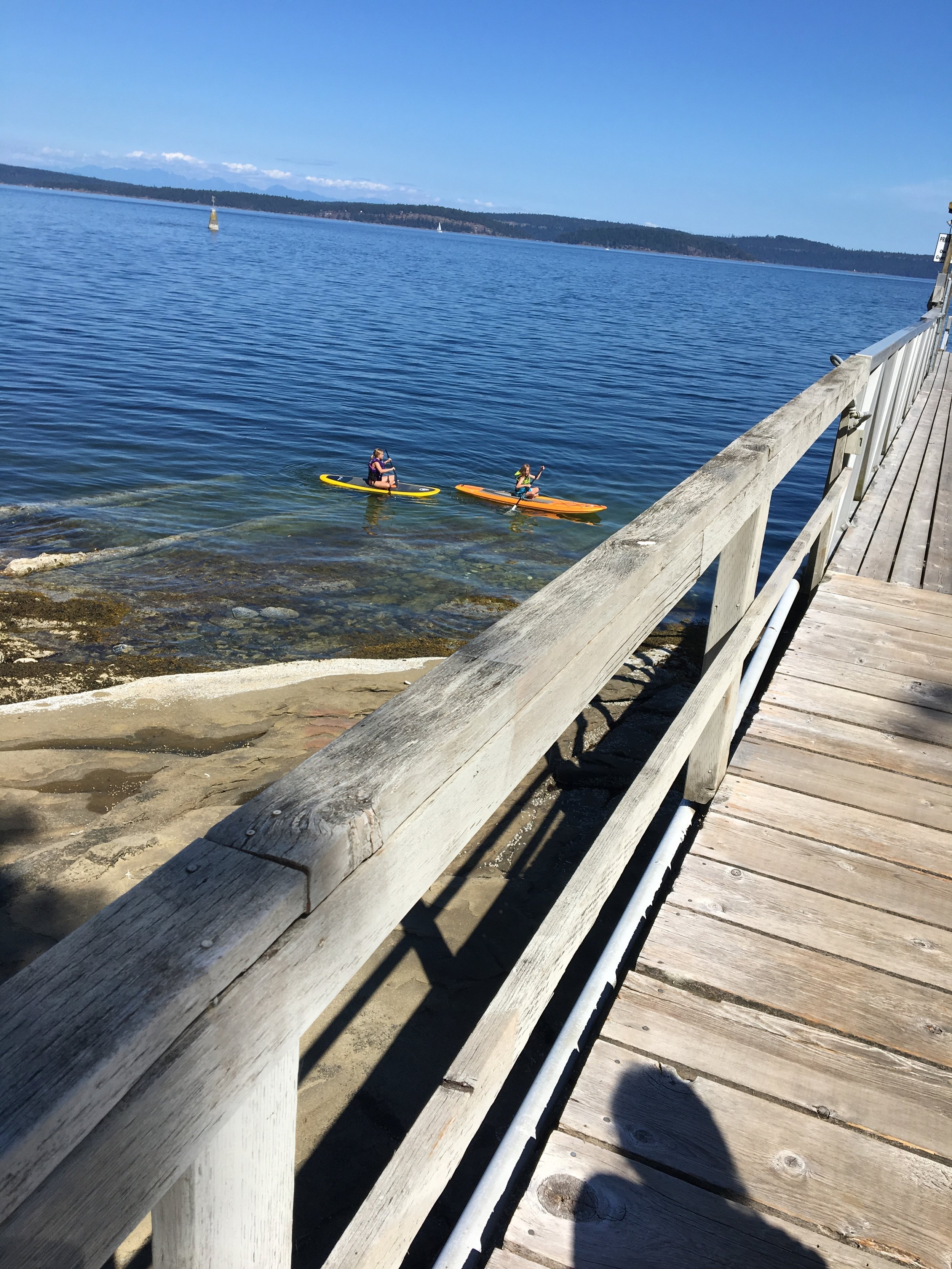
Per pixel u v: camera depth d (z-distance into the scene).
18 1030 0.49
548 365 33.19
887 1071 1.90
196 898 0.61
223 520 12.62
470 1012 3.39
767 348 45.12
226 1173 0.65
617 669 1.44
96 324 32.34
